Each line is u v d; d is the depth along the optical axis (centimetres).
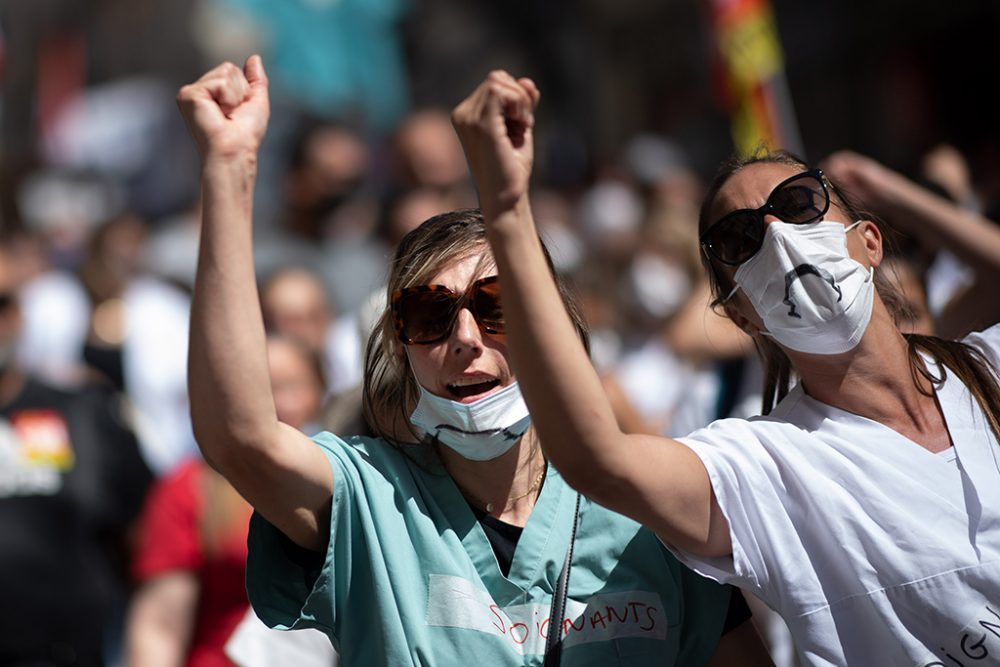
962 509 859
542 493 888
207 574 1361
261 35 3088
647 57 3516
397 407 916
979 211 1686
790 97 3231
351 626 857
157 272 2248
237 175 806
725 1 1648
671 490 818
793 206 886
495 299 859
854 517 849
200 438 805
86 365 2097
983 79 2852
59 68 3878
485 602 856
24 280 2281
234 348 793
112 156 3459
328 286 2105
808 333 881
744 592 1264
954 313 1198
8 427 1588
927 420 901
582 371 776
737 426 878
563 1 3550
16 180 2453
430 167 1922
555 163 3484
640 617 870
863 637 849
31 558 1545
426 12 3425
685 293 2044
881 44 3052
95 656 1581
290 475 822
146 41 3728
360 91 3111
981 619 837
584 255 2316
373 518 862
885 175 1156
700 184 2834
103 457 1617
